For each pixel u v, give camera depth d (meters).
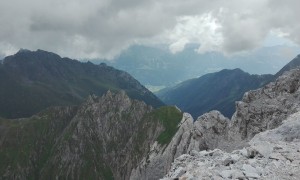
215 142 107.00
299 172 22.11
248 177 21.41
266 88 96.88
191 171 23.36
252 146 27.39
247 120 92.75
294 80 89.62
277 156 25.05
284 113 80.31
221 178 20.95
